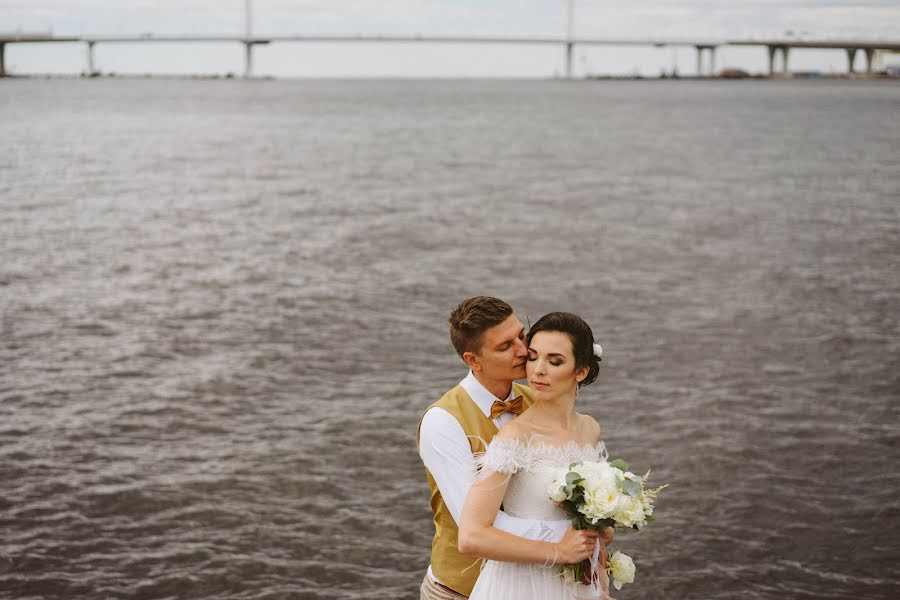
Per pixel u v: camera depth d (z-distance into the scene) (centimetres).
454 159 5047
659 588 808
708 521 916
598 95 18875
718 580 819
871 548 871
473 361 353
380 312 1717
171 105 12394
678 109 11388
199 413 1189
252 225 2748
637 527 330
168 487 973
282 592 795
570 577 343
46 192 3434
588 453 346
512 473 330
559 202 3328
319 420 1171
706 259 2244
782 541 882
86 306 1728
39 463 1027
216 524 902
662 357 1433
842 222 2820
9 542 857
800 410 1206
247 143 6075
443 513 370
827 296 1842
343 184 3856
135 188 3625
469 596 368
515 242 2486
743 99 15150
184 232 2595
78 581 802
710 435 1117
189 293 1847
